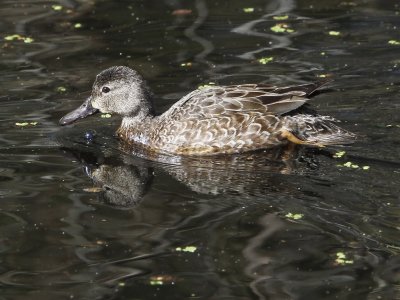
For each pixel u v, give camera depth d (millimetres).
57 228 11672
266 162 14047
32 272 10578
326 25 19875
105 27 20297
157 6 21516
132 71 15648
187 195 12750
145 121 15383
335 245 11086
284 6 21250
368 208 12047
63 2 21672
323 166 13578
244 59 18172
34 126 15445
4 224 11781
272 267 10602
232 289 10133
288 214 11984
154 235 11453
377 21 19938
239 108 14766
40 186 13039
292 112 14891
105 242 11297
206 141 14672
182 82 17125
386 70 17250
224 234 11445
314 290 10086
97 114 16672
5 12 21188
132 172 13758
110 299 9961
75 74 17688
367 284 10172
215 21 20484
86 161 14180
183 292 10070
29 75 17656
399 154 13789
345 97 16109
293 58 18125
